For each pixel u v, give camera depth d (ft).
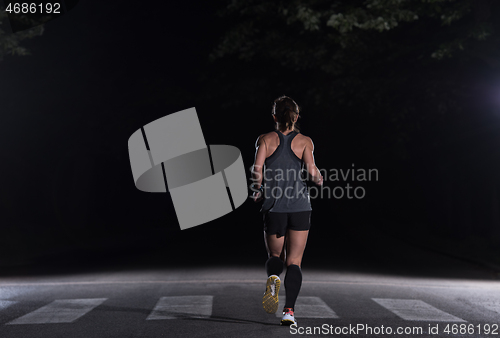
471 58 60.18
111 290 31.58
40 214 94.27
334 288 32.24
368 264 49.98
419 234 89.20
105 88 86.17
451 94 66.44
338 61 66.44
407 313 23.94
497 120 67.56
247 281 35.42
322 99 70.59
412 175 111.86
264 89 85.10
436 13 52.85
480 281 40.01
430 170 95.71
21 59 72.38
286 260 19.99
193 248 66.28
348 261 51.88
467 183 79.46
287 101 19.93
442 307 25.85
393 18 50.14
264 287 32.40
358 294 29.86
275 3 60.13
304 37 66.18
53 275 41.81
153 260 52.75
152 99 91.30
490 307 26.16
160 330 20.02
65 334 19.60
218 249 64.13
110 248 71.05
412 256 60.23
